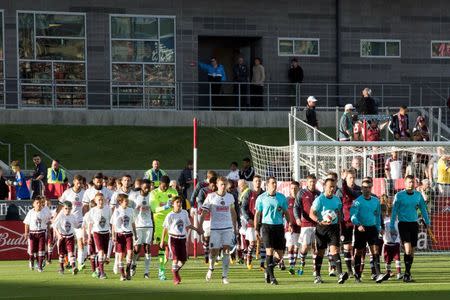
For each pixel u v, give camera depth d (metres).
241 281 28.95
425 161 39.88
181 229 28.02
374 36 62.06
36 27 57.75
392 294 25.27
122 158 51.75
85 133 54.16
